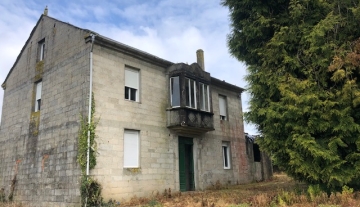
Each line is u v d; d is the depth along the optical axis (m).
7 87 18.83
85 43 13.80
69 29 14.94
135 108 14.83
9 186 16.11
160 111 16.14
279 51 12.22
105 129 13.27
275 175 27.75
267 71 12.48
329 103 10.55
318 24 11.19
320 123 10.83
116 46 14.37
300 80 11.55
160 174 15.34
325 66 11.02
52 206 13.18
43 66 16.11
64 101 14.08
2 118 18.44
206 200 11.65
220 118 20.83
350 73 10.42
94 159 12.46
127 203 12.67
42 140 14.75
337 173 10.54
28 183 14.90
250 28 13.19
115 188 13.09
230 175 20.31
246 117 13.03
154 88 16.09
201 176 17.88
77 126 13.04
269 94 12.45
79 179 12.28
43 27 17.02
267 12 13.20
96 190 12.12
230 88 22.16
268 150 12.41
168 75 16.91
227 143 21.06
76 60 14.05
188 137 17.75
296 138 10.92
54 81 15.02
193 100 16.97
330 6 11.52
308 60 11.67
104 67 13.86
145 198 13.55
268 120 11.80
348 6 11.28
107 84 13.81
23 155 15.77
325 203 9.51
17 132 16.73
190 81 17.06
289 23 12.60
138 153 14.62
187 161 17.84
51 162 13.87
